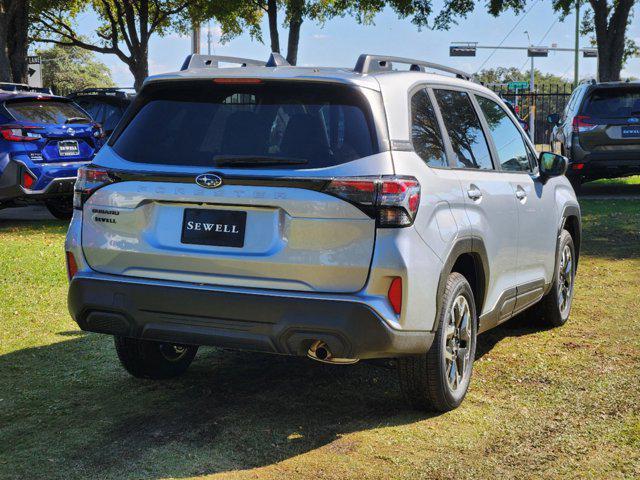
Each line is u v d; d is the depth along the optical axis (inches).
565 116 674.8
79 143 479.5
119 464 143.6
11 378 193.3
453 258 163.8
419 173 155.4
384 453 149.6
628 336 235.8
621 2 842.2
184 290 151.9
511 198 202.5
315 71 160.2
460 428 162.7
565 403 177.8
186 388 186.9
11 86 526.9
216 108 158.7
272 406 174.7
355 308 143.8
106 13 1133.1
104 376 195.5
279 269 147.5
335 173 145.4
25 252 370.3
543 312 244.7
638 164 601.9
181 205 154.9
